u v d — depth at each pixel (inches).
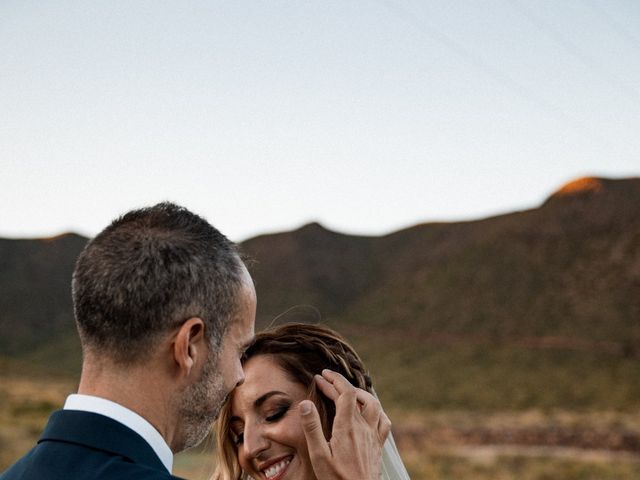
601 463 1379.2
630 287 3951.8
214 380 63.3
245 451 91.1
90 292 60.2
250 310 65.7
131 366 60.3
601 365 3299.7
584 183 5123.0
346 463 75.5
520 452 1664.6
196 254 61.5
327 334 95.3
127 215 63.4
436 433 1950.1
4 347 4977.9
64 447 57.2
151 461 58.0
